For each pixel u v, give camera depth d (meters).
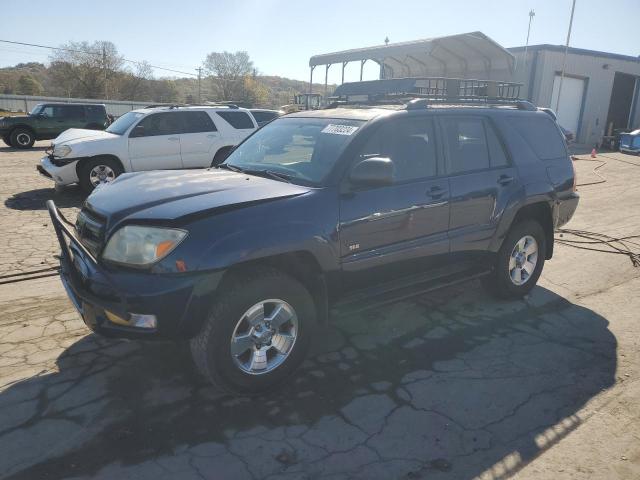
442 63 18.92
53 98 52.03
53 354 3.81
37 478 2.57
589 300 5.21
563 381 3.64
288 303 3.34
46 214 8.45
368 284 3.85
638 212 9.89
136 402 3.25
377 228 3.73
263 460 2.76
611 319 4.74
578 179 14.80
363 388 3.50
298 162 3.89
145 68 83.25
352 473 2.69
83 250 3.25
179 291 2.93
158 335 2.96
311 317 3.49
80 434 2.92
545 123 5.38
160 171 4.27
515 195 4.74
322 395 3.40
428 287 4.26
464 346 4.15
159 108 10.80
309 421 3.12
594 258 6.68
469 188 4.37
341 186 3.57
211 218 3.06
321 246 3.40
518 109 5.25
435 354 4.01
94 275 3.11
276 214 3.24
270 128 4.64
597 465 2.79
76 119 21.14
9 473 2.60
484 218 4.55
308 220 3.35
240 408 3.23
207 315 3.05
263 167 4.08
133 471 2.64
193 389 3.41
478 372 3.74
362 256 3.69
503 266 4.90
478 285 5.57
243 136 11.45
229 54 90.62
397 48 16.52
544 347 4.16
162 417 3.11
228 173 4.07
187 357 3.81
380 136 3.88
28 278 5.44
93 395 3.30
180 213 3.04
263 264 3.33
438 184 4.14
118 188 3.69
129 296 2.92
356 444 2.92
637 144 24.20
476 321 4.64
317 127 4.16
